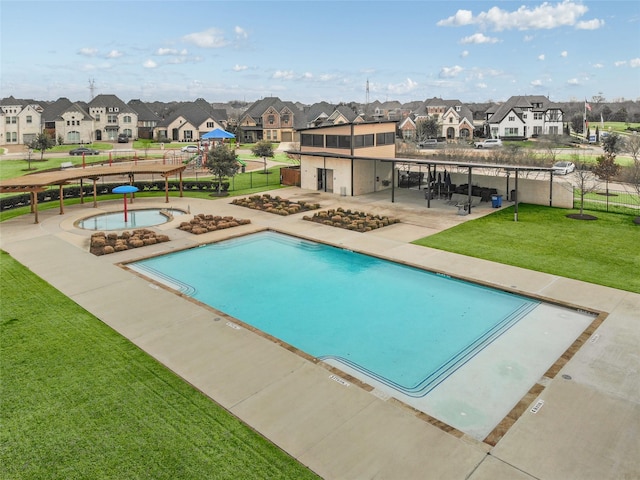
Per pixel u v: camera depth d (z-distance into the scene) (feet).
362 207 110.83
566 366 42.24
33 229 91.76
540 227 90.63
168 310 54.29
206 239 85.66
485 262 71.00
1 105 301.43
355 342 49.65
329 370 41.57
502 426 34.06
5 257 74.33
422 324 53.47
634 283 61.67
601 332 48.52
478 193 116.88
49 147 214.48
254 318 55.62
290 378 40.27
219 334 48.39
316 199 121.08
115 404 36.52
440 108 373.61
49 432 33.32
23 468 29.91
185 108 343.26
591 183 136.77
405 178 139.54
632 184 129.49
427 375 43.09
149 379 40.04
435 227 91.97
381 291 63.16
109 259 73.61
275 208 108.27
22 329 49.44
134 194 127.54
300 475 29.14
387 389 40.83
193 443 32.07
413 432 33.32
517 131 315.17
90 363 42.65
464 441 32.40
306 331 52.26
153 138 343.87
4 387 38.86
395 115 454.81
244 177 162.09
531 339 49.16
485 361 45.19
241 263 74.79
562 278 63.87
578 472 29.50
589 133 301.84
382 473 29.35
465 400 39.04
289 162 212.23
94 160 208.03
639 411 35.68
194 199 122.52
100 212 106.22
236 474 29.22
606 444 32.07
